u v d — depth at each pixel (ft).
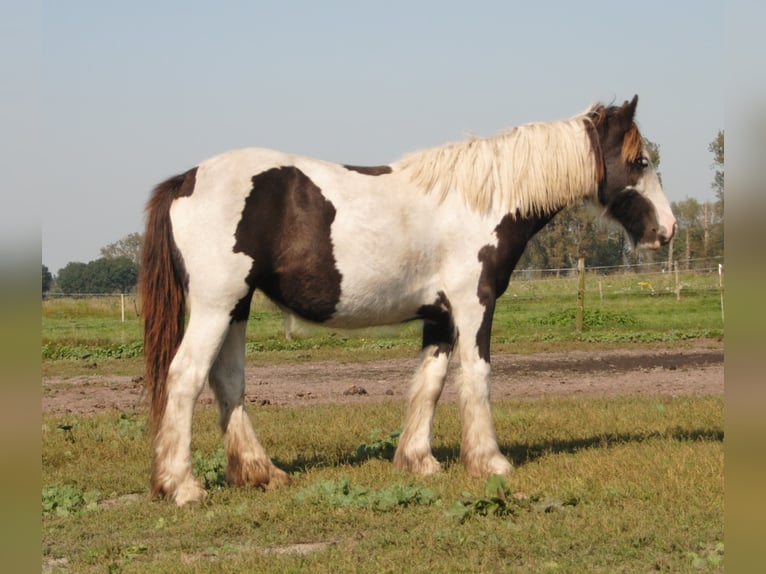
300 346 67.36
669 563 15.89
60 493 22.31
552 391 43.96
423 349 25.08
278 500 21.21
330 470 24.71
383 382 48.44
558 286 119.14
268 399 42.80
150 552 17.71
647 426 31.04
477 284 23.75
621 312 86.84
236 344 23.06
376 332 25.99
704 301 93.40
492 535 17.67
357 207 22.57
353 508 20.12
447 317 24.34
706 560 15.87
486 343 23.94
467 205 23.75
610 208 26.35
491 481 20.21
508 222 24.13
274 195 21.88
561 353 60.18
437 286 23.85
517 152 24.29
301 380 49.85
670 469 22.45
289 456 27.63
